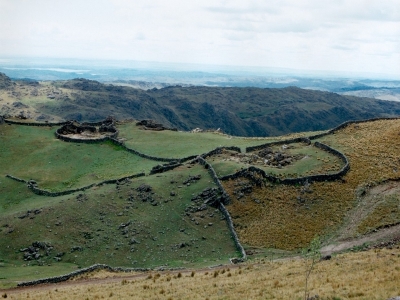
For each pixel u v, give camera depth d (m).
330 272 40.00
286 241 64.25
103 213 74.00
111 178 93.25
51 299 41.69
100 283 49.97
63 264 61.44
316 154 93.06
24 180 96.38
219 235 67.38
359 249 56.28
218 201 74.44
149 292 40.28
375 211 68.31
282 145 103.25
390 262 41.59
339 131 112.06
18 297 44.69
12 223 73.12
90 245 65.81
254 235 66.69
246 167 83.38
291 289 34.66
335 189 77.12
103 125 136.88
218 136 126.00
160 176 86.81
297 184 78.81
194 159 94.56
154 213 73.31
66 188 91.62
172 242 65.69
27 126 133.50
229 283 40.28
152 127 139.75
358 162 87.00
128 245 65.31
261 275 43.03
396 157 88.06
